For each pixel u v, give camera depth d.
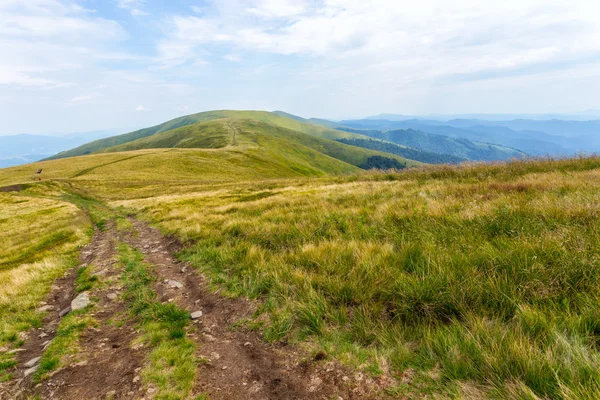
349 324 4.27
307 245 7.20
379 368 3.35
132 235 15.87
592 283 3.66
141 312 5.95
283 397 3.26
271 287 5.76
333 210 11.20
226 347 4.38
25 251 16.12
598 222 5.38
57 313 6.96
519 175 14.35
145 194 50.91
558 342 2.88
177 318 5.47
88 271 9.48
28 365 4.60
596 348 2.89
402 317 4.17
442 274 4.48
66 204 39.75
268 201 16.77
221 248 9.01
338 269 5.68
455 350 3.13
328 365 3.59
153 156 103.56
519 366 2.77
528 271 4.04
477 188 11.20
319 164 186.25
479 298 3.90
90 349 4.80
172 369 3.89
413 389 2.97
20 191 56.97
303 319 4.54
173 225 15.11
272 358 3.98
